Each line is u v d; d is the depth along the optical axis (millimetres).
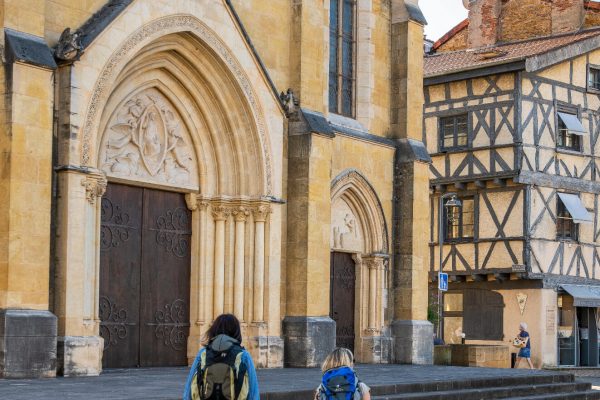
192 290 19234
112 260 17766
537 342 33594
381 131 23750
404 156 23719
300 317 20281
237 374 7484
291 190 20578
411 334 23234
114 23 16531
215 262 19406
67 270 15680
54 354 15133
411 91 24000
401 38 24016
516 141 33406
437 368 21188
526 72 33750
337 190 22141
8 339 14516
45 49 15312
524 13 38750
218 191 19453
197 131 19188
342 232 22828
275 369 19312
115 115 17625
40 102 15125
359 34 23375
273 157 19938
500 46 38406
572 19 37531
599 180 36188
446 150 35188
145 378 15398
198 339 19047
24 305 14836
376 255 23219
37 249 15031
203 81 18922
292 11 20938
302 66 20750
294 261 20453
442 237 32688
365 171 22922
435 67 37250
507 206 33906
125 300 17969
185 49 18359
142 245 18375
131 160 17969
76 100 15906
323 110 21344
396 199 23797
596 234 35844
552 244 34156
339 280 23016
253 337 19438
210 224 19438
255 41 20047
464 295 35656
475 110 34656
